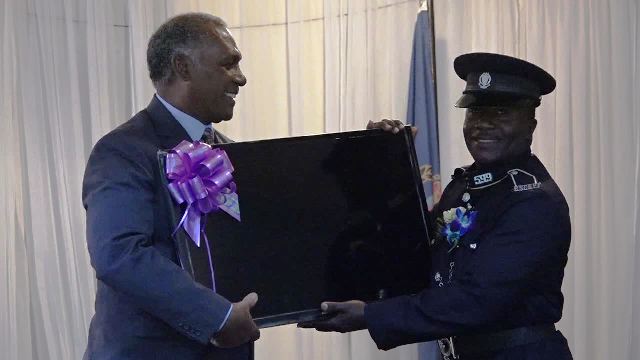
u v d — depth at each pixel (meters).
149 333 1.97
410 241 2.21
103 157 1.96
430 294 2.12
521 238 2.09
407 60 3.46
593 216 3.22
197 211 1.95
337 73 3.53
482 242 2.15
